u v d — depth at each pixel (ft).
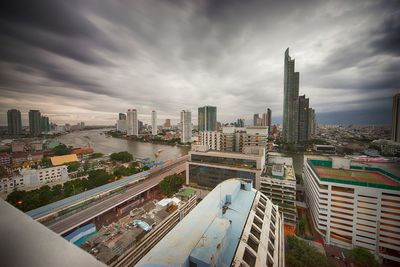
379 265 122.83
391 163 182.19
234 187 110.32
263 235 82.33
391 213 135.85
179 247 61.11
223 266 58.34
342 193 151.94
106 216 189.57
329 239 156.35
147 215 135.03
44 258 10.26
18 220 13.99
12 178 254.47
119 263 98.27
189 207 169.58
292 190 182.29
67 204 169.89
